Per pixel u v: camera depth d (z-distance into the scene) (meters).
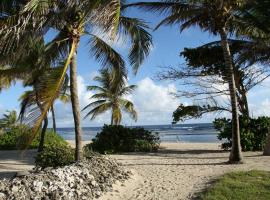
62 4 11.84
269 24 18.58
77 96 13.38
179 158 19.05
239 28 18.31
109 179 12.02
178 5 16.98
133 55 15.16
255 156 19.11
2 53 12.02
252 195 10.06
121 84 15.63
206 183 11.95
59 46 13.28
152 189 11.59
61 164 13.96
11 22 10.82
